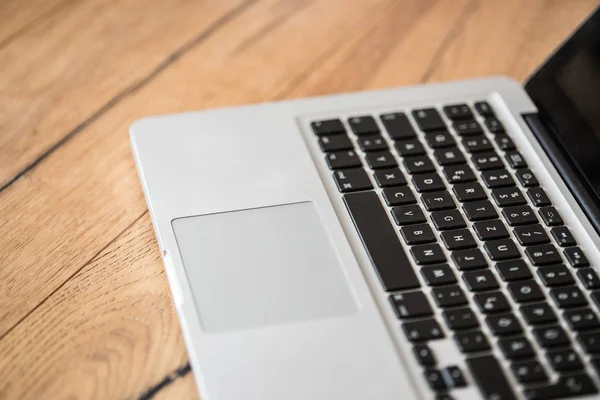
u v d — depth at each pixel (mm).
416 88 594
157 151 514
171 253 457
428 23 713
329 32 692
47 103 593
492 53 690
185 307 428
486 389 409
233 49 663
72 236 507
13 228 507
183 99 613
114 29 662
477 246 485
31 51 632
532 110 589
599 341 436
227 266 453
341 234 481
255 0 713
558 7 745
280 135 538
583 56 561
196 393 433
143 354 447
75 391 426
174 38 663
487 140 556
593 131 542
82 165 554
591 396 415
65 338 449
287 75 646
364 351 419
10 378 428
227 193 495
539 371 417
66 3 678
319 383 404
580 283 471
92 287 479
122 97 607
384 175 519
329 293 445
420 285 456
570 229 507
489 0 745
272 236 474
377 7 725
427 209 502
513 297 455
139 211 530
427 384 410
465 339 427
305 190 504
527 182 528
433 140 547
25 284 475
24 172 543
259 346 414
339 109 564
